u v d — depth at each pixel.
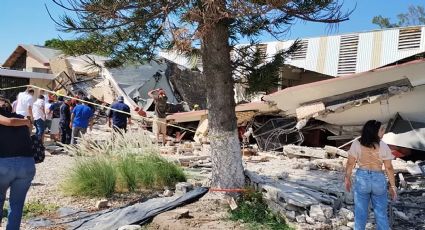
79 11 6.75
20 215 5.18
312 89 13.15
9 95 26.70
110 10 6.63
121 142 8.84
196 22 6.14
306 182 8.12
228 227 5.95
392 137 12.34
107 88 24.28
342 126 13.72
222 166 7.31
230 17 6.13
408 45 17.06
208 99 7.43
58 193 7.96
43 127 13.38
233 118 7.39
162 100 15.38
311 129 14.23
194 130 17.75
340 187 7.62
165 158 9.06
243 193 7.08
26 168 5.10
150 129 17.95
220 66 7.23
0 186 5.07
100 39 7.42
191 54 7.68
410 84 12.19
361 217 5.39
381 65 17.53
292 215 6.31
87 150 8.53
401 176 9.42
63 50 7.43
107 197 7.77
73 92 25.14
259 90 7.74
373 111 13.05
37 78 26.97
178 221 6.08
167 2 6.46
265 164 11.45
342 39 18.61
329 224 6.21
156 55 7.80
